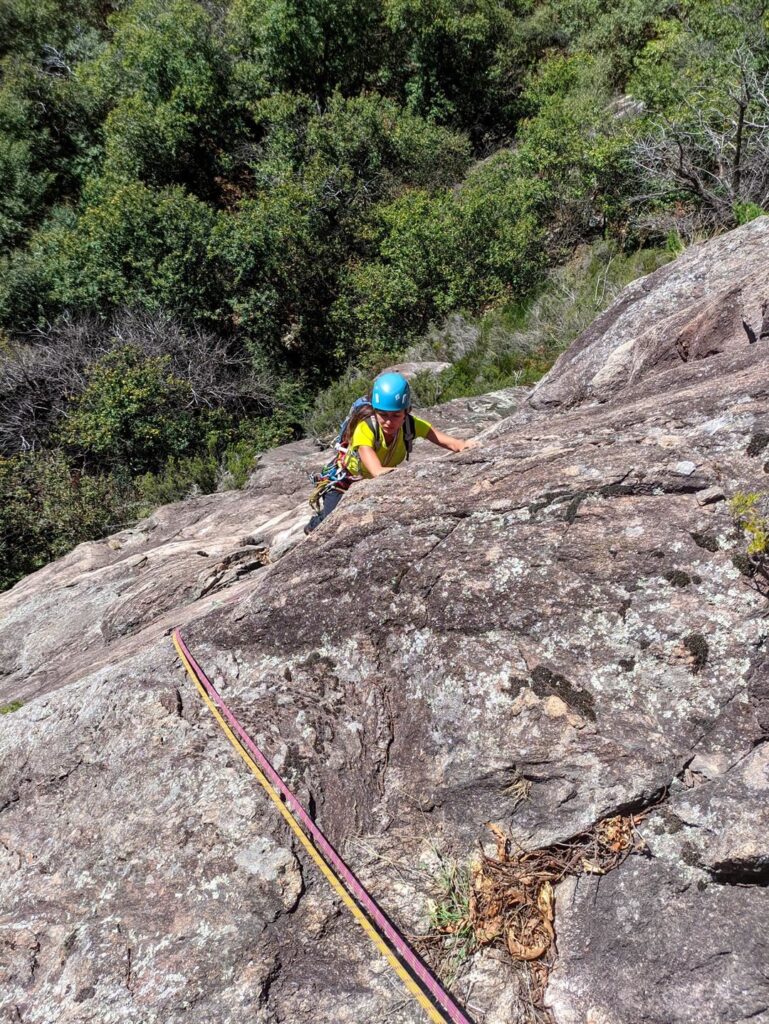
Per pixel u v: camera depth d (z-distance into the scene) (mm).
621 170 12789
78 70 24422
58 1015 2320
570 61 19281
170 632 3678
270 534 6035
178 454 13492
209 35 21953
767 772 2240
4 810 2988
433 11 20594
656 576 2586
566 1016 2146
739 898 2178
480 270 13164
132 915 2506
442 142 18734
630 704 2496
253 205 16641
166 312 15562
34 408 14742
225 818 2676
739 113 10578
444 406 8875
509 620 2736
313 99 22062
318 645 3066
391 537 3043
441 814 2598
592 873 2350
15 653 5707
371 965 2316
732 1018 1993
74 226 20328
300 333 16250
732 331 3926
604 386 4691
